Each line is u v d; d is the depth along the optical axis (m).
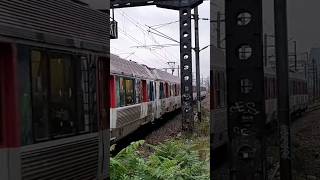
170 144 10.88
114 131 15.14
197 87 30.58
